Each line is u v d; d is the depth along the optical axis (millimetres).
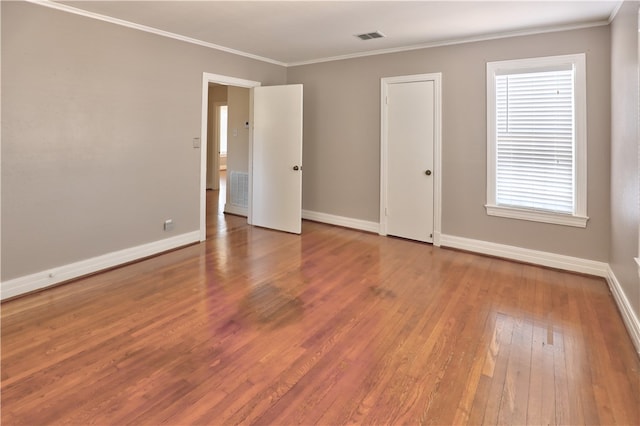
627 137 2719
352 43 4410
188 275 3518
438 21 3547
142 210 3936
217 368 2094
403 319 2691
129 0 3049
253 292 3141
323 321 2652
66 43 3195
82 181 3400
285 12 3342
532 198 3914
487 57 4031
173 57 4082
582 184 3598
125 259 3807
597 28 3434
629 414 1752
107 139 3559
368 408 1797
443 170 4434
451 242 4445
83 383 1949
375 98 4906
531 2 3033
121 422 1688
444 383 1985
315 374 2053
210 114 8648
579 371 2088
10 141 2916
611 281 3250
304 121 5648
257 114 5305
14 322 2584
